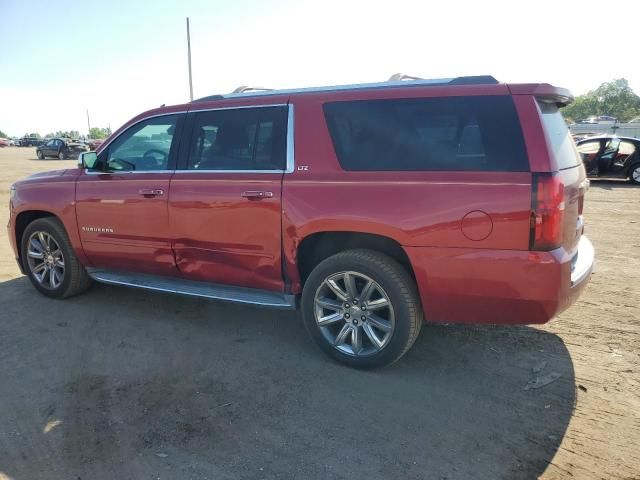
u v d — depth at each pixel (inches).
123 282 184.4
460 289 126.3
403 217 128.2
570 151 138.7
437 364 147.8
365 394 131.9
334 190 137.4
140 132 178.7
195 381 139.1
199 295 165.9
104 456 107.8
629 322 176.1
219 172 158.1
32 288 218.4
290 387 135.6
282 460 106.3
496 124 123.3
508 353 154.3
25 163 1247.5
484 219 120.8
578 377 139.6
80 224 187.9
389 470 103.0
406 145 132.4
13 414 123.2
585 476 100.9
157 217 168.7
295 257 145.8
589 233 325.1
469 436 113.9
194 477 101.3
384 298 136.5
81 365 148.3
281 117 150.1
